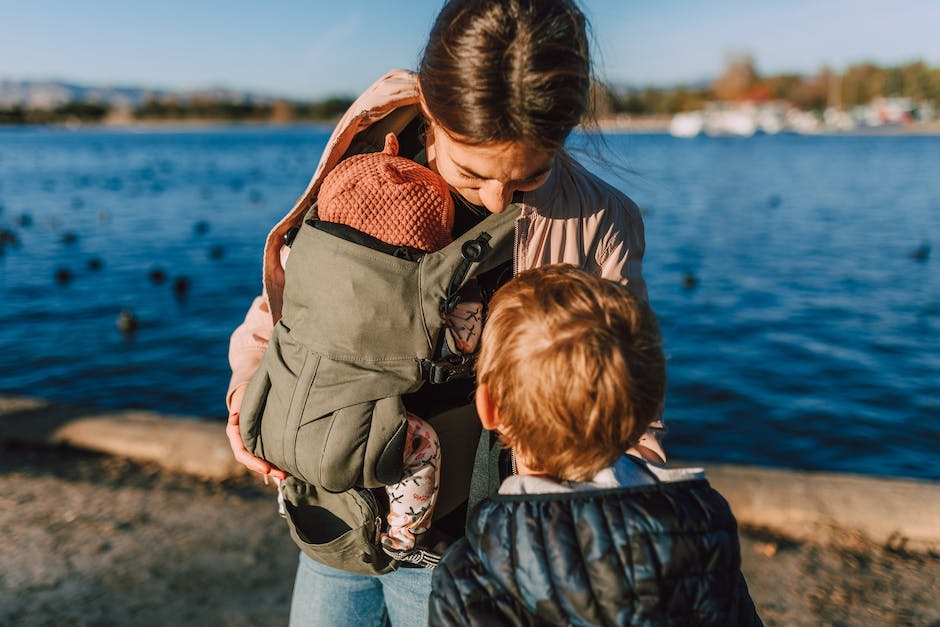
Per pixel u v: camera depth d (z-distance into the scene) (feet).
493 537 3.96
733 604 3.99
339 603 5.45
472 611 3.91
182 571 10.61
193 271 44.55
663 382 4.08
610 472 4.07
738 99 409.90
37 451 14.61
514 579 3.85
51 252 50.16
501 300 4.24
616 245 5.20
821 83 410.93
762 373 26.73
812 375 26.55
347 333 4.44
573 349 3.83
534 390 3.92
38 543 11.28
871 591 10.38
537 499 3.95
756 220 67.67
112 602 9.91
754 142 266.77
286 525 11.94
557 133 3.98
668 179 112.16
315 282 4.56
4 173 133.39
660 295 38.78
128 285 40.63
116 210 75.51
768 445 21.30
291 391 4.57
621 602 3.71
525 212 4.83
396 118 5.24
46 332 31.81
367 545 4.80
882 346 29.86
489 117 3.86
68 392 25.21
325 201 4.72
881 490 12.21
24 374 26.78
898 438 21.70
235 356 5.78
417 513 4.84
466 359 4.70
